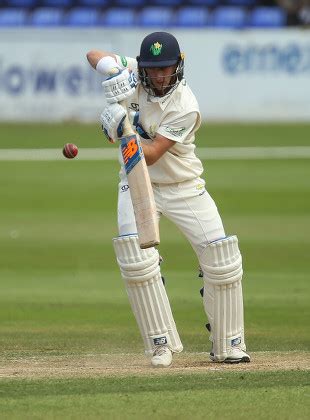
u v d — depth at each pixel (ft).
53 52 272.51
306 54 276.62
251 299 103.55
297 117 278.67
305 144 238.89
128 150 65.67
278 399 57.93
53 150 229.86
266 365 70.18
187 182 69.51
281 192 179.11
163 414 54.80
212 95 278.46
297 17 306.35
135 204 65.82
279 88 277.64
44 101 273.75
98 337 86.07
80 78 273.75
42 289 109.19
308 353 77.05
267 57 276.82
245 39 276.41
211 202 70.13
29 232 144.66
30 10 311.47
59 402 57.16
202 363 71.46
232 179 192.65
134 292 69.31
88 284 112.06
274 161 215.31
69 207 166.20
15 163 212.43
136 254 68.23
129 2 312.50
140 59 66.90
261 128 267.80
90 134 255.09
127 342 83.82
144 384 61.98
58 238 140.15
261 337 86.02
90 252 130.82
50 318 94.79
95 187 185.47
